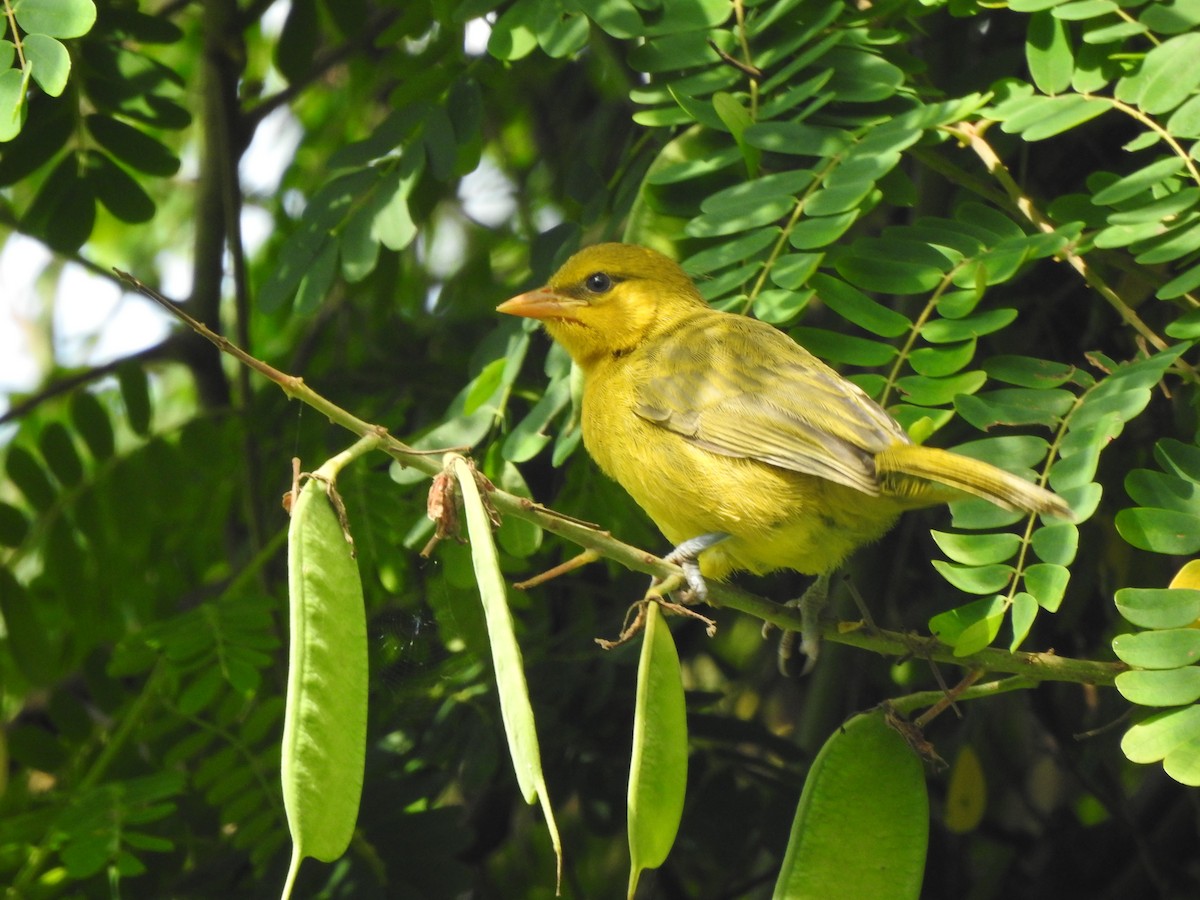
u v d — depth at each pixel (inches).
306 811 217.2
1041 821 518.6
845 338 330.0
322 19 510.9
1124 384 295.7
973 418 305.4
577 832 549.3
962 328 319.3
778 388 344.5
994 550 287.3
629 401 360.5
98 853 371.6
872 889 273.0
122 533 482.3
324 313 550.9
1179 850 497.7
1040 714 488.4
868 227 471.2
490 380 363.6
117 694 467.8
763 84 353.1
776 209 331.9
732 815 450.6
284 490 487.8
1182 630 267.0
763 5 361.1
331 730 219.9
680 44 356.2
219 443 493.4
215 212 520.7
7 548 469.1
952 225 340.8
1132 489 290.7
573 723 447.5
